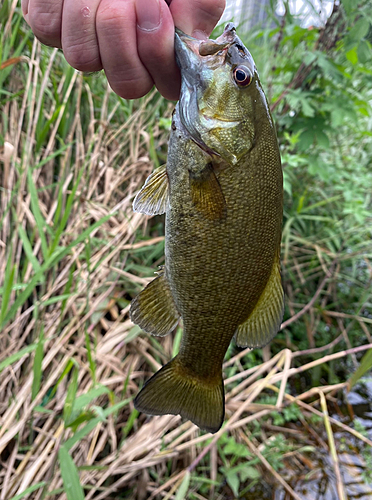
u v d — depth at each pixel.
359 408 0.49
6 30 0.40
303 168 0.57
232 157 0.19
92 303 0.40
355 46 0.48
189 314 0.21
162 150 0.53
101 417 0.29
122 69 0.18
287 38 0.51
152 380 0.21
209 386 0.22
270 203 0.19
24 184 0.38
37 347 0.28
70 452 0.33
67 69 0.42
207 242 0.20
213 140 0.19
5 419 0.31
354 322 0.54
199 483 0.38
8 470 0.30
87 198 0.43
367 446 0.44
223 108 0.19
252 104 0.19
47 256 0.31
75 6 0.17
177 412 0.21
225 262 0.20
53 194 0.43
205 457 0.40
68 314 0.39
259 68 0.58
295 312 0.55
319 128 0.50
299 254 0.57
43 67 0.42
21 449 0.32
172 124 0.20
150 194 0.21
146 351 0.42
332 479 0.40
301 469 0.41
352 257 0.53
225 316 0.21
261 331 0.22
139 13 0.17
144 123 0.51
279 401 0.40
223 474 0.40
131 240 0.44
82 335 0.38
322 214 0.58
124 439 0.35
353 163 0.57
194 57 0.18
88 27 0.17
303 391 0.51
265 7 0.56
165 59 0.18
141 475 0.36
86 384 0.36
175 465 0.39
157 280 0.22
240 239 0.19
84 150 0.46
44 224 0.35
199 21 0.20
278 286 0.21
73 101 0.45
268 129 0.20
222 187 0.19
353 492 0.39
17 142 0.39
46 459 0.32
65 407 0.28
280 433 0.45
